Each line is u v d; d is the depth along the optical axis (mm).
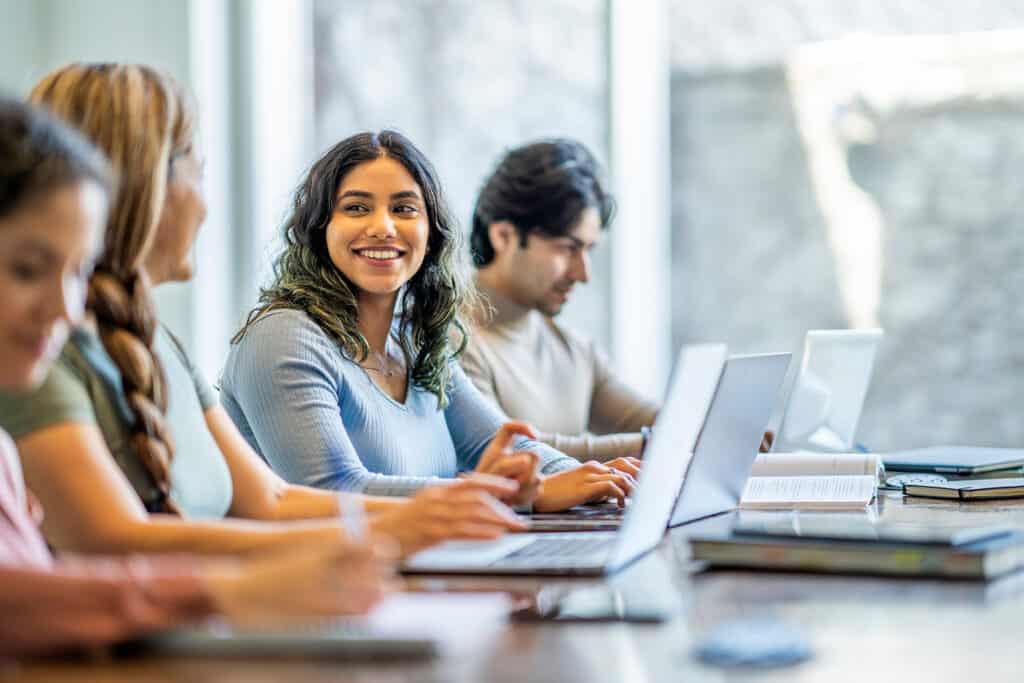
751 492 2762
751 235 5301
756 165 5285
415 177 2939
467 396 3211
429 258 3012
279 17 5664
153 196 1827
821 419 3543
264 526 1725
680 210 5363
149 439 1806
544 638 1392
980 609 1504
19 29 5527
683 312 5367
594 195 3881
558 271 3879
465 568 1770
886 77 5141
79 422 1671
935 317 5121
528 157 3859
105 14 5539
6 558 1473
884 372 5176
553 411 3949
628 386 4242
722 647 1304
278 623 1354
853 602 1554
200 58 5484
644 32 5367
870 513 2541
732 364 2143
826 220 5219
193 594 1291
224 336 5602
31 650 1278
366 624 1387
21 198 1216
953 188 5086
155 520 1702
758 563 1785
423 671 1253
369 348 2930
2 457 1623
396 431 2873
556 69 5477
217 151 5559
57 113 1806
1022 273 5031
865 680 1214
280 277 2910
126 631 1282
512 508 2246
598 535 2131
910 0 5109
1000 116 5035
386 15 5629
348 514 1463
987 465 3225
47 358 1280
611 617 1489
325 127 5684
